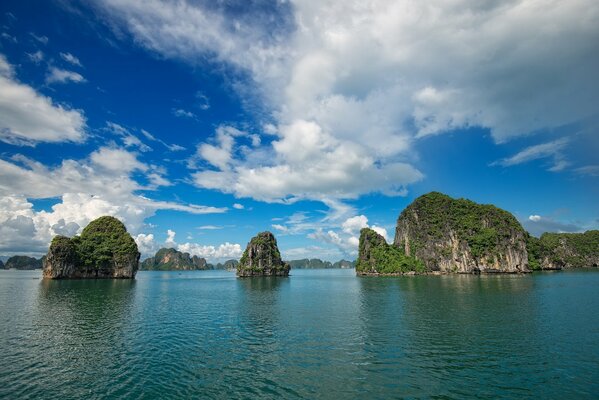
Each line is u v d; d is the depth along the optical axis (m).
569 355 26.64
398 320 41.47
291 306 55.84
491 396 19.62
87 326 39.22
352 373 23.39
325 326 38.56
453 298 62.62
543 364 24.72
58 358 26.86
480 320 40.59
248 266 179.50
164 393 20.23
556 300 56.53
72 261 136.00
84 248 141.62
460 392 20.17
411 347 29.50
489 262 155.00
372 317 43.81
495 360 25.75
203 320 43.03
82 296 71.56
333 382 21.83
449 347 29.38
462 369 23.94
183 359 26.61
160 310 51.88
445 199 181.00
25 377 22.84
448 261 162.62
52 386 21.31
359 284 106.00
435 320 41.06
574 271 166.88
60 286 98.50
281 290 89.19
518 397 19.47
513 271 154.00
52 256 130.75
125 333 35.59
